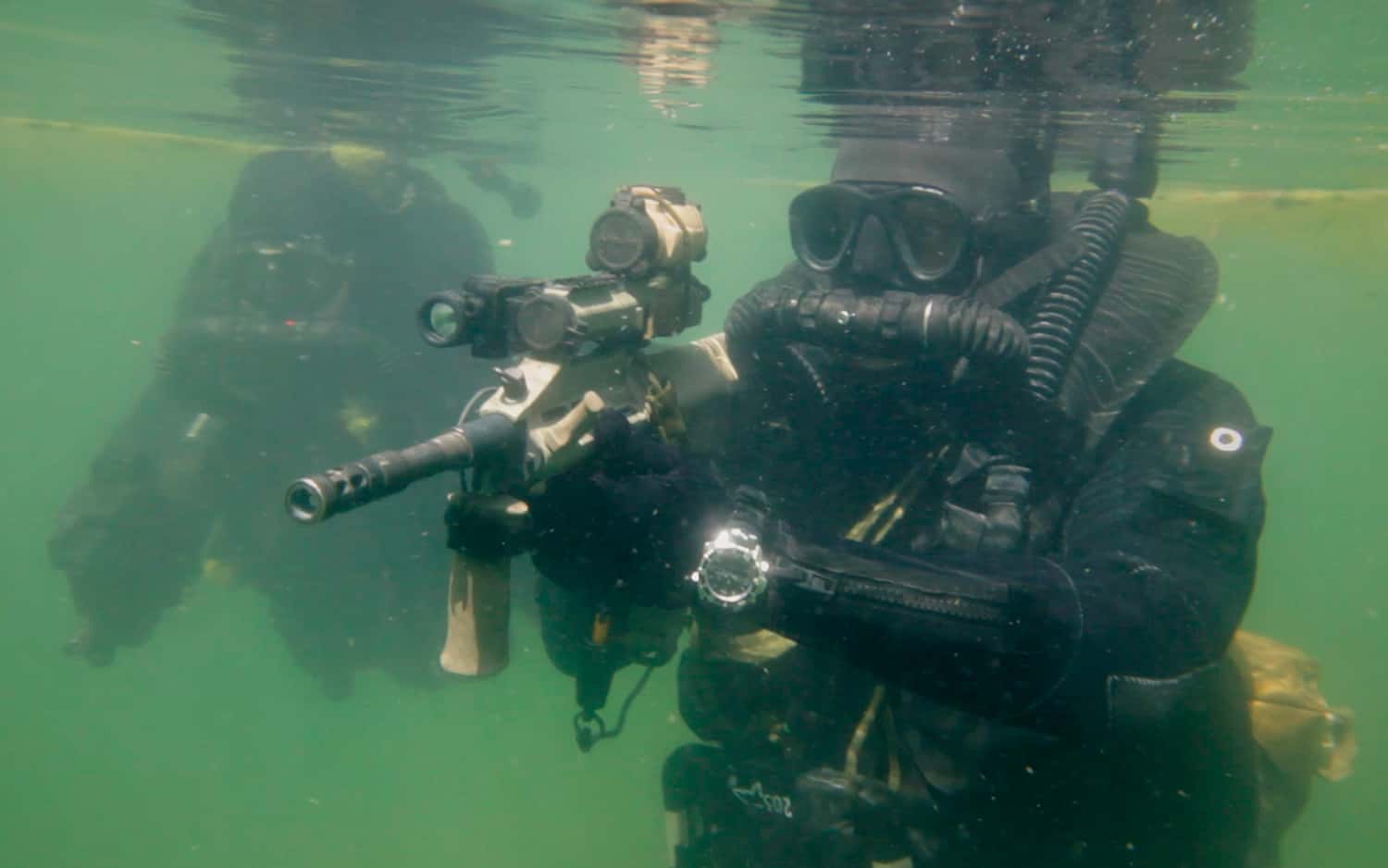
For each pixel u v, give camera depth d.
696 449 3.05
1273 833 4.14
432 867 12.60
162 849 13.91
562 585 2.49
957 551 2.79
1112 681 2.13
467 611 2.10
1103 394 2.91
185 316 9.00
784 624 2.20
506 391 2.20
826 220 3.45
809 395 3.04
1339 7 6.17
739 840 3.30
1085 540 2.60
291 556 9.55
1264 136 10.91
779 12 7.15
